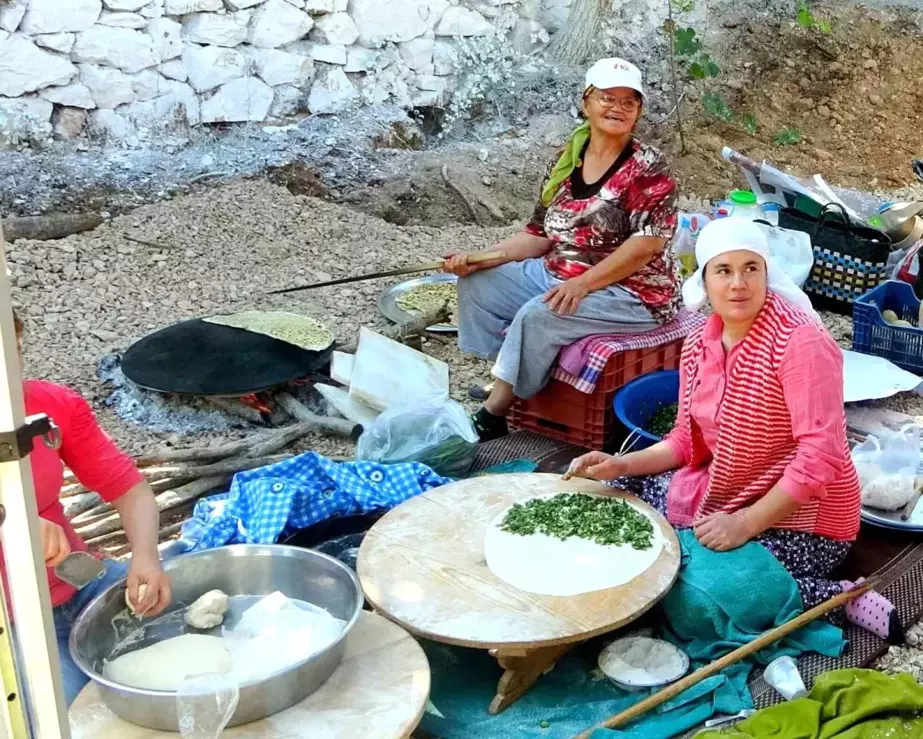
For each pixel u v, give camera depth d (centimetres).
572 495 319
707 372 306
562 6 863
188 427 426
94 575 223
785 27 899
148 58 680
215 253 601
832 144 845
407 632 246
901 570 329
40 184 627
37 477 238
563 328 401
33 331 507
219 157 691
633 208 402
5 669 148
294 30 728
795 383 286
